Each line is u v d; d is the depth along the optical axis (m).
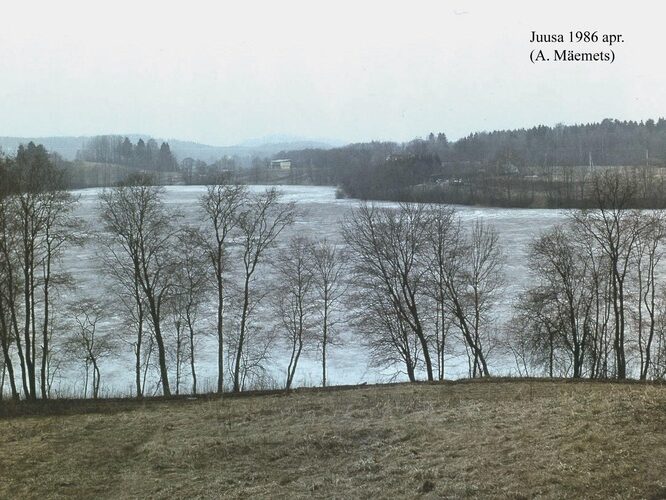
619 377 27.98
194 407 20.59
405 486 11.38
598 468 10.90
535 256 39.59
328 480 12.16
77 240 28.72
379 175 108.25
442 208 55.03
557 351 35.12
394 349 32.34
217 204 36.25
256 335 34.88
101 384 31.16
